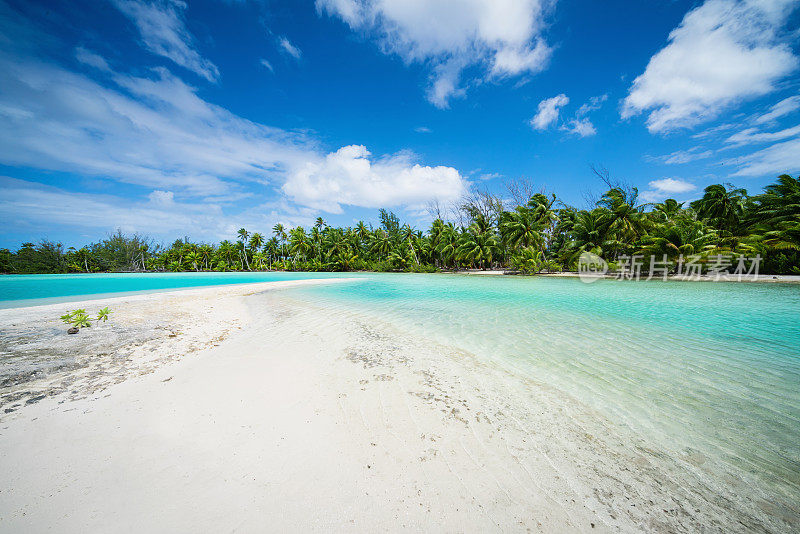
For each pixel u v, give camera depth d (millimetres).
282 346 5660
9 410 3150
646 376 4344
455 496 2152
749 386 4008
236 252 68000
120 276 41281
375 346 5707
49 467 2295
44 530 1771
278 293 15148
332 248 55969
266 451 2574
